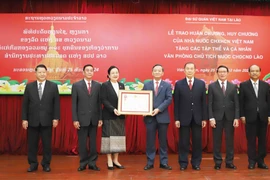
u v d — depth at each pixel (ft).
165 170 12.74
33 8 16.43
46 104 12.46
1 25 16.15
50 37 16.22
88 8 16.53
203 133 16.67
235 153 16.66
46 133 12.59
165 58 16.30
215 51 16.43
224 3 16.70
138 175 11.96
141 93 12.72
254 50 16.51
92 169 12.90
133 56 16.26
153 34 16.31
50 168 12.87
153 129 12.90
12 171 12.73
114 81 13.08
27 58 16.16
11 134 16.35
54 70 16.20
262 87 12.91
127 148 16.48
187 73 12.73
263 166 13.04
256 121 12.88
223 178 11.49
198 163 12.87
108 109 12.66
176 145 16.62
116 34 16.29
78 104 12.69
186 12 16.63
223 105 12.78
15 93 16.08
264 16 16.53
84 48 16.25
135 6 16.58
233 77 16.44
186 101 12.65
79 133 12.76
